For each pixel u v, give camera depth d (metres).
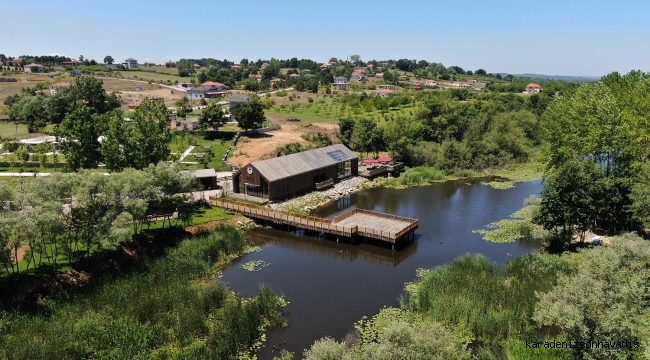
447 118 98.94
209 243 42.41
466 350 26.80
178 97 164.25
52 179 34.78
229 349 26.61
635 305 22.92
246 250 44.41
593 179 43.34
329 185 68.31
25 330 26.83
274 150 83.81
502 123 94.38
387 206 60.72
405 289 35.88
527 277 34.81
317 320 30.97
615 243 27.72
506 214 56.78
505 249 44.50
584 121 51.75
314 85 181.75
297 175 62.72
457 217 55.59
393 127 91.50
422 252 44.12
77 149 57.91
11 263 31.03
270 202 57.53
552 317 23.55
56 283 32.47
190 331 28.30
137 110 58.50
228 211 53.75
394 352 19.67
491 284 33.12
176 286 33.53
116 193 37.62
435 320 29.66
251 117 96.62
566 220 41.62
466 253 41.28
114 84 185.50
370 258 42.75
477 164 82.38
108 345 26.23
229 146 87.75
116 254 38.25
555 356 24.89
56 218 31.56
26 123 108.94
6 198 32.22
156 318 29.50
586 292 23.72
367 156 90.00
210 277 37.91
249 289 35.91
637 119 48.53
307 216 49.16
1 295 29.69
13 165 68.88
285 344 28.05
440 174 78.12
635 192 41.69
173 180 43.22
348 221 49.09
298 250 45.03
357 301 33.78
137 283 33.38
